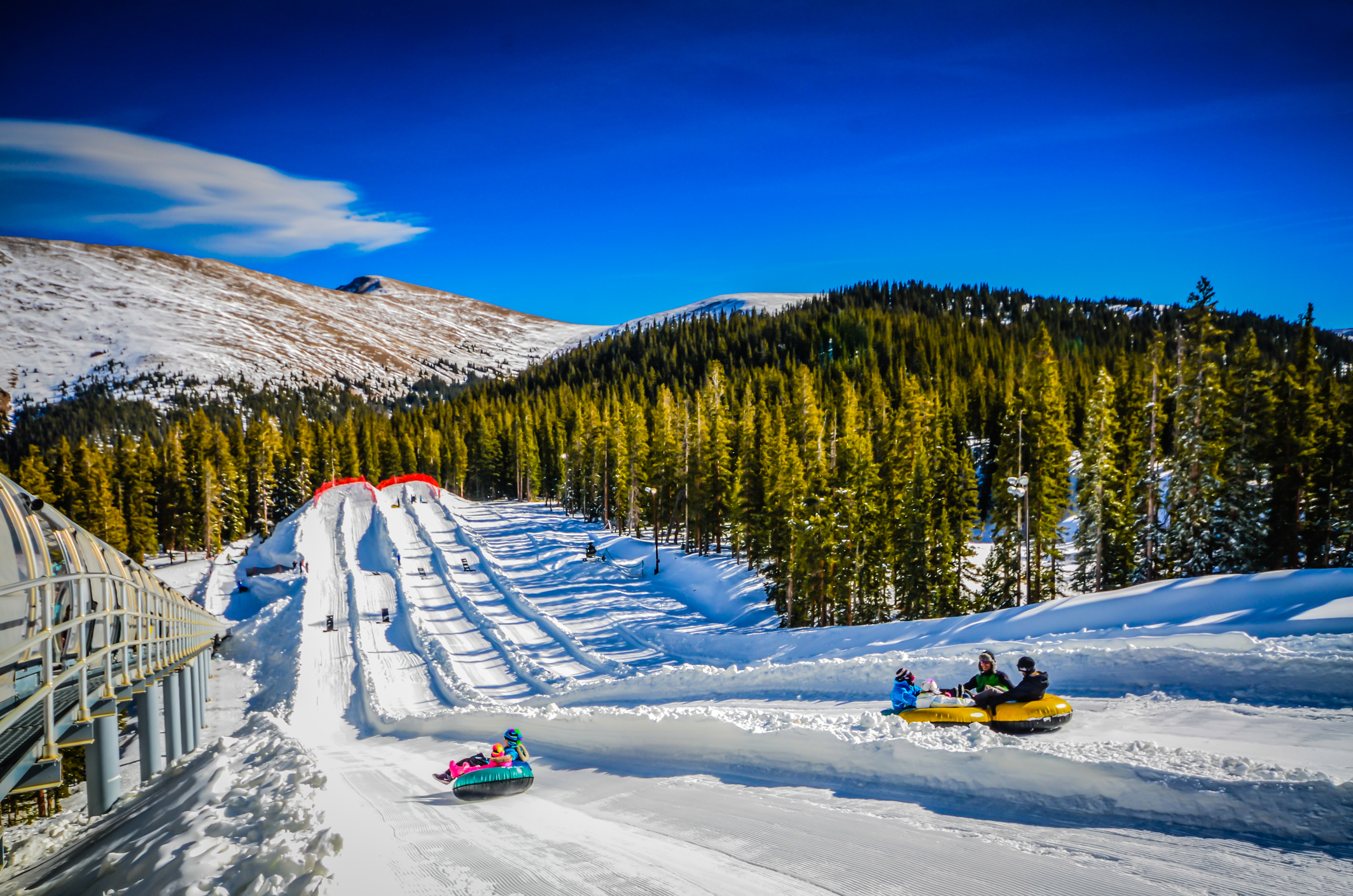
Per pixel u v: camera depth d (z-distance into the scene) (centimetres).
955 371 11725
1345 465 3381
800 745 893
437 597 5472
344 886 546
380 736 2583
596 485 8775
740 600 4738
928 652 1519
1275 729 814
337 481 11188
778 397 10425
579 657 3681
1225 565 3209
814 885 519
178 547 8444
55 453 8344
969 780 712
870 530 4247
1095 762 639
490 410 14962
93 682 1133
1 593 762
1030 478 4094
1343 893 435
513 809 891
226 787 908
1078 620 1834
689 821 733
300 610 5344
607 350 19775
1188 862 501
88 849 889
